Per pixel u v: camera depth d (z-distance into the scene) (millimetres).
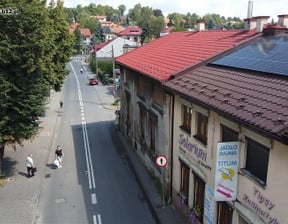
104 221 16422
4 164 23125
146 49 28094
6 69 18484
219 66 15688
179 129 16328
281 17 19281
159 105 19109
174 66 18297
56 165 23047
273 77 11828
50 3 33500
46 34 19031
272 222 9562
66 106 43781
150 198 18734
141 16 198875
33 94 19641
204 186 14188
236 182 11227
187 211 15773
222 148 10906
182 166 16516
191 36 25391
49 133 30891
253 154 10617
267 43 16109
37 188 19719
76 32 126562
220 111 11227
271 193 9539
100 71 72000
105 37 144625
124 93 29484
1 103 17891
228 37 19859
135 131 25922
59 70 34812
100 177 21578
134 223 16250
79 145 28094
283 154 8953
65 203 18188
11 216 16531
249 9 22203
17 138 19719
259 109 10078
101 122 35812
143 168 23062
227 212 12289
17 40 17984
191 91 14008
